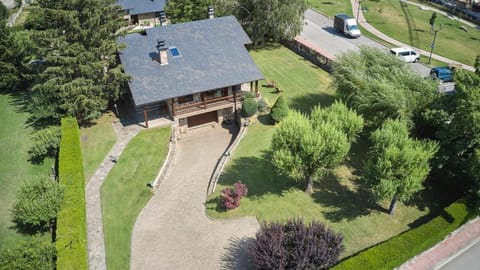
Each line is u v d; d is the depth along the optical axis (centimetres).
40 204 2583
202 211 2955
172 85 3709
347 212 2858
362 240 2634
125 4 6712
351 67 3666
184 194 3144
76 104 3578
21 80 4428
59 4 3450
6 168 3300
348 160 3375
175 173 3406
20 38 4672
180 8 5212
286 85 4653
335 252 2286
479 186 2688
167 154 3500
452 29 7012
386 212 2852
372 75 3619
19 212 2602
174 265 2533
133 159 3428
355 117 2989
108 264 2527
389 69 3647
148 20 6925
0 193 3048
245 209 2916
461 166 2831
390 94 3216
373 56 3756
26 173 3250
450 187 3045
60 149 3156
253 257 2272
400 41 6353
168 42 4072
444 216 2620
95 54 3603
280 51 5606
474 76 2845
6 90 4500
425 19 7481
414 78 3438
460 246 2598
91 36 3641
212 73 3875
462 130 2773
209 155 3669
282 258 2180
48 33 3428
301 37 6381
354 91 3625
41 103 3678
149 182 3194
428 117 3059
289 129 2720
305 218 2811
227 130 4053
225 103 4022
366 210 2872
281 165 2703
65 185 2784
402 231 2705
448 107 3019
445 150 2870
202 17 5216
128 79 3666
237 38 4256
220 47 4128
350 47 5988
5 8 6506
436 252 2556
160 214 2936
